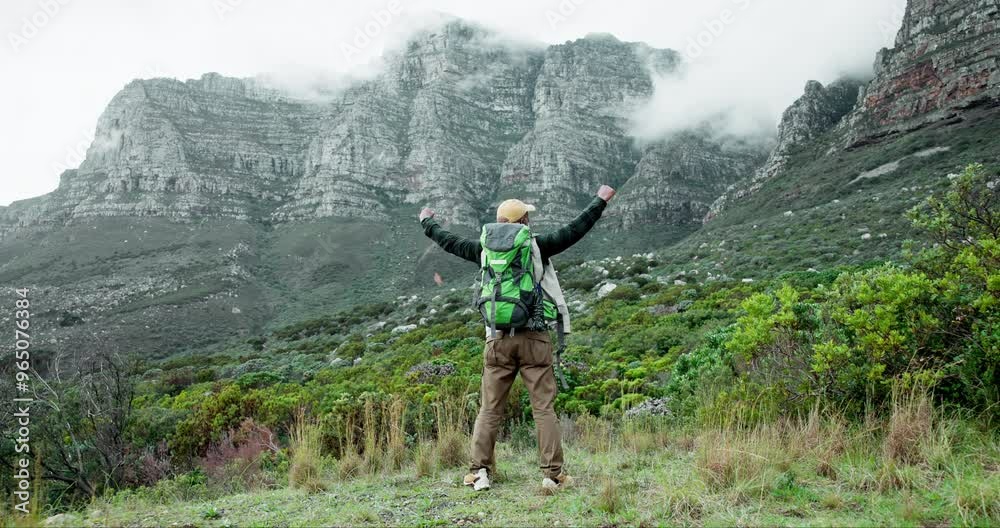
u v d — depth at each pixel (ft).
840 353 15.31
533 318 12.47
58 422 26.61
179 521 11.34
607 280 163.32
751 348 18.11
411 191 520.01
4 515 13.01
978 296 14.42
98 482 25.64
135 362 32.07
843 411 14.93
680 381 26.61
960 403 13.99
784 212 222.69
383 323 192.85
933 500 10.09
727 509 10.51
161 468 27.25
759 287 86.79
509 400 26.86
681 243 254.27
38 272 361.10
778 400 16.47
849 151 267.59
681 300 98.58
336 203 472.03
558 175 540.52
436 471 16.20
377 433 22.22
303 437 20.31
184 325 270.87
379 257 402.93
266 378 78.13
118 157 504.43
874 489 11.07
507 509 11.37
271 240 438.40
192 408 42.34
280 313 316.19
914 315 15.10
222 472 23.49
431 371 55.06
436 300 214.90
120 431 27.89
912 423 12.64
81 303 287.89
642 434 19.12
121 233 416.67
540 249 12.82
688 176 529.04
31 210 499.92
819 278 84.28
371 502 12.51
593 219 12.93
